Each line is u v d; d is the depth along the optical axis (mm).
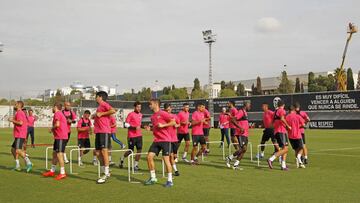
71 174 11414
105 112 10078
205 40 50531
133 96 98250
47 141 28266
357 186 9164
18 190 8867
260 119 47719
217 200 7656
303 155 13719
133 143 12477
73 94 104875
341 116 42562
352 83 85500
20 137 11898
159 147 9570
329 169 12273
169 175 9344
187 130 14406
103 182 9797
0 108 59094
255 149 20188
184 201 7578
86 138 14211
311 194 8211
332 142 25062
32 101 73562
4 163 14320
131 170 12297
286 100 46125
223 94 89312
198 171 11922
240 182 9828
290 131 12523
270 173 11430
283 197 7910
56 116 10500
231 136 15234
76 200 7746
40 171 12133
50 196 8156
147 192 8547
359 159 15156
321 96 44062
